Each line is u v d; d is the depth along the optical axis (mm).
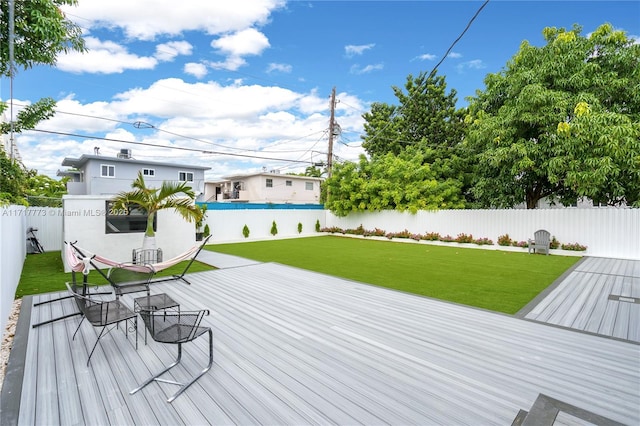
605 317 4207
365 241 14398
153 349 3129
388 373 2701
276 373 2684
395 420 2102
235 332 3586
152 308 3402
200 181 22156
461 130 17484
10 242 4402
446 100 18578
